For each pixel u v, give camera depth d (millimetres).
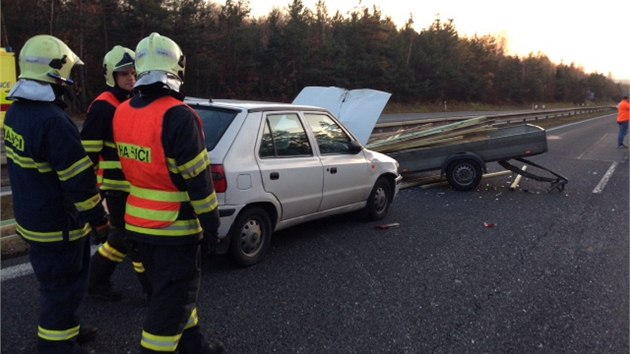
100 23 27719
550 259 5121
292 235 5664
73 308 2873
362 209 6191
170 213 2604
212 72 33656
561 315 3830
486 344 3371
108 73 3422
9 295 3803
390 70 47906
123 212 3504
